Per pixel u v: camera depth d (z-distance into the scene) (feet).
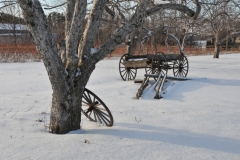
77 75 15.85
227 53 131.95
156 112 21.80
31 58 79.25
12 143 13.98
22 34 101.40
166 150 13.55
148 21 54.85
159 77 33.55
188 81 36.63
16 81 37.93
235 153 13.48
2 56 75.31
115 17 40.40
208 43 165.68
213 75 45.24
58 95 15.44
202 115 20.97
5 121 18.30
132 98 27.73
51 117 16.29
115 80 40.40
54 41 14.60
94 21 15.80
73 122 16.31
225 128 17.72
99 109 18.67
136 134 15.88
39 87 33.35
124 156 12.61
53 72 14.74
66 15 16.75
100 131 16.42
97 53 16.07
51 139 14.64
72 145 13.74
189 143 14.66
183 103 25.41
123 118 19.74
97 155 12.62
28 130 16.46
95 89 32.19
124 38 16.10
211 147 14.19
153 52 82.53
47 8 27.78
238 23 82.64
